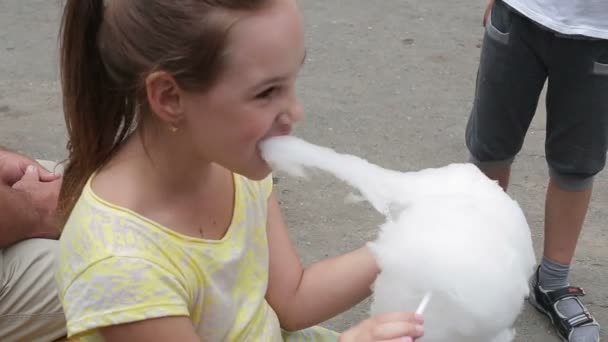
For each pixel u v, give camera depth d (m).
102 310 1.23
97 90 1.34
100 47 1.29
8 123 3.81
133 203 1.29
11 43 4.54
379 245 1.29
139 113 1.29
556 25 2.21
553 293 2.71
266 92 1.19
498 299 1.23
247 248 1.43
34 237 1.90
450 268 1.22
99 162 1.37
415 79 4.23
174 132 1.26
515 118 2.48
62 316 1.86
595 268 2.95
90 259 1.24
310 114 3.91
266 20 1.15
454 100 4.05
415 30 4.72
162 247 1.28
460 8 4.98
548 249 2.68
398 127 3.83
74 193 1.42
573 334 2.64
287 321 1.59
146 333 1.25
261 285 1.47
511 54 2.36
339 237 3.10
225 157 1.25
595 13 2.19
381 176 1.35
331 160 1.31
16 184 1.97
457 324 1.24
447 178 1.40
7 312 1.85
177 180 1.31
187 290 1.31
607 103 2.31
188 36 1.16
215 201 1.38
